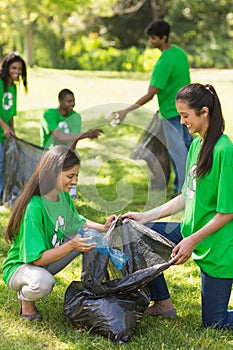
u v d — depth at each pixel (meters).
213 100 3.46
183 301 4.09
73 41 26.59
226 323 3.64
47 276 3.54
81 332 3.54
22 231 3.59
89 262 3.58
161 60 6.69
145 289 3.63
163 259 3.63
